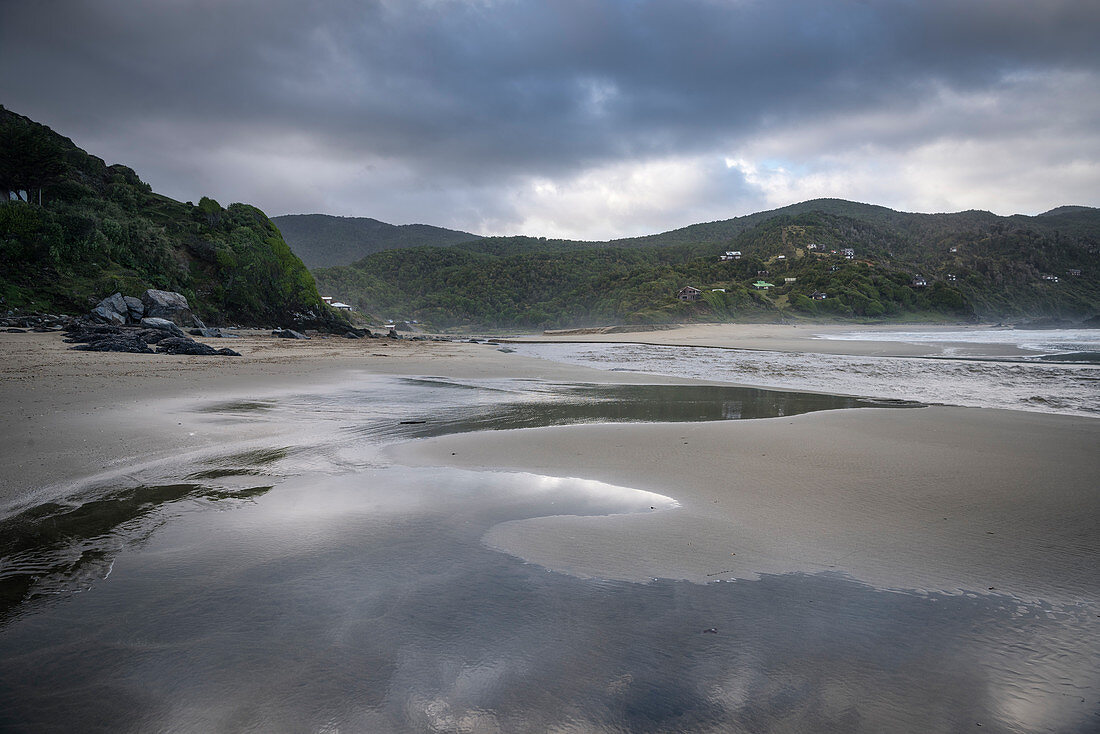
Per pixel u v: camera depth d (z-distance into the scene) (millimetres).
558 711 2896
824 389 17641
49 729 2730
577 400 14812
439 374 21156
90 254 40438
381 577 4383
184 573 4406
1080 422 11109
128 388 14117
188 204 58250
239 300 50469
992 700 3039
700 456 8406
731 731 2768
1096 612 3982
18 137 42219
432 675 3176
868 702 3012
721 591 4242
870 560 4816
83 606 3885
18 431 8984
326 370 21031
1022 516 5855
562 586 4285
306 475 7309
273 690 3025
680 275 173250
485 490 6742
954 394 16375
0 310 32781
